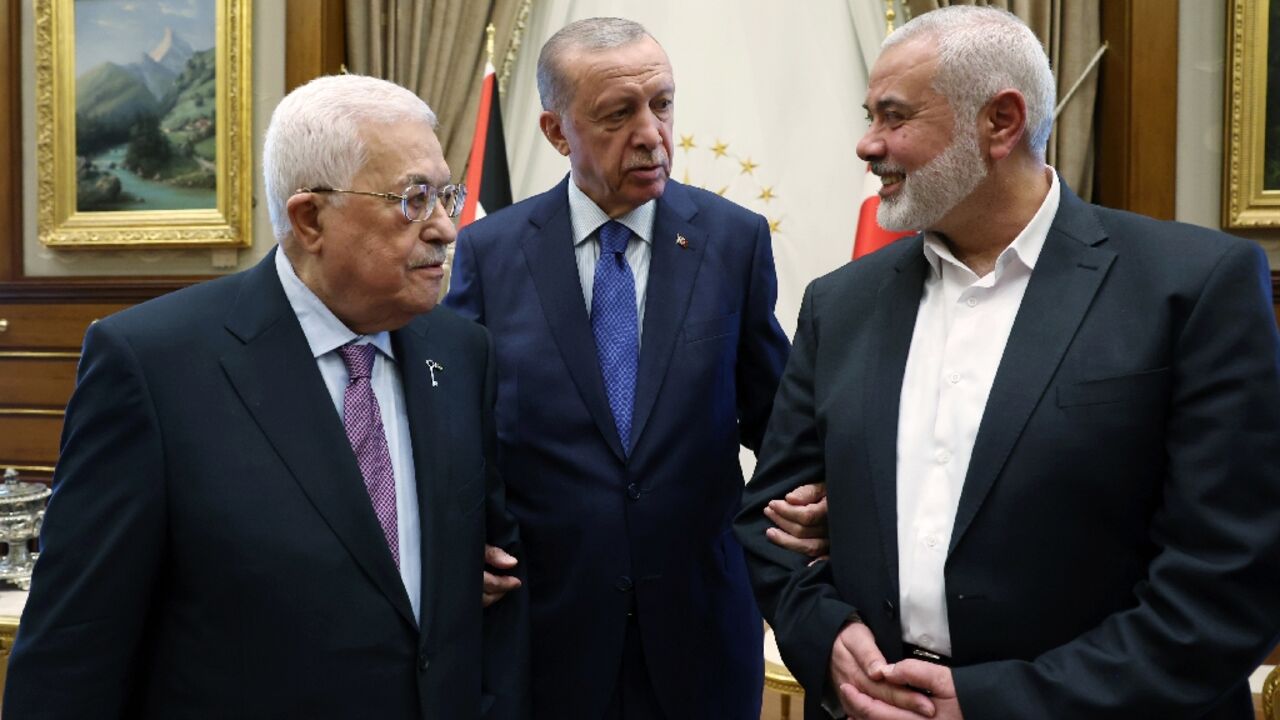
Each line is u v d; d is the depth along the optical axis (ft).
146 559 4.89
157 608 5.09
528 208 7.61
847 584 5.57
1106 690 4.74
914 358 5.61
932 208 5.44
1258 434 4.78
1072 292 5.24
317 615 5.00
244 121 16.76
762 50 16.62
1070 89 15.38
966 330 5.45
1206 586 4.70
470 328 6.27
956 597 5.13
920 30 5.45
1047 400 5.08
